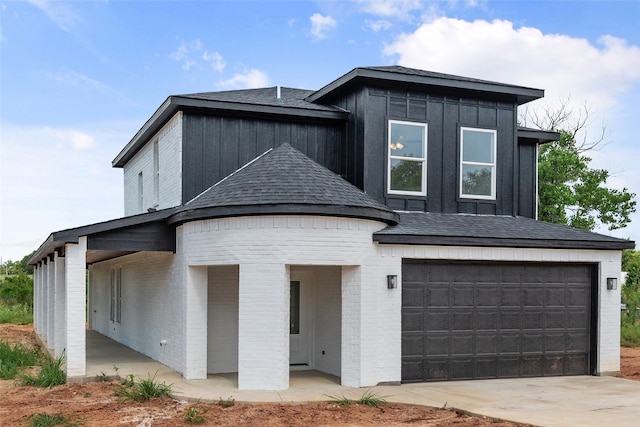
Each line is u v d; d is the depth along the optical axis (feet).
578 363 45.65
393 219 41.50
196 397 35.29
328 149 50.62
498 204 51.03
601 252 46.16
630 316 83.46
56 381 41.09
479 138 50.88
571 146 111.96
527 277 44.80
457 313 42.75
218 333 44.55
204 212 39.63
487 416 31.24
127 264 64.49
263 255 38.14
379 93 48.01
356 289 39.50
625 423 29.50
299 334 46.98
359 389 38.50
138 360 51.01
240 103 47.55
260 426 29.63
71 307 41.39
